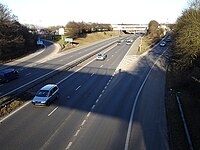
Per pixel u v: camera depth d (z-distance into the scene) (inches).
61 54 2583.7
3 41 2090.3
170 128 802.2
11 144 685.3
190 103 1045.2
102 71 1727.4
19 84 1332.4
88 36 4603.8
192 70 1368.1
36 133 754.8
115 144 697.0
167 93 1215.6
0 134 743.7
